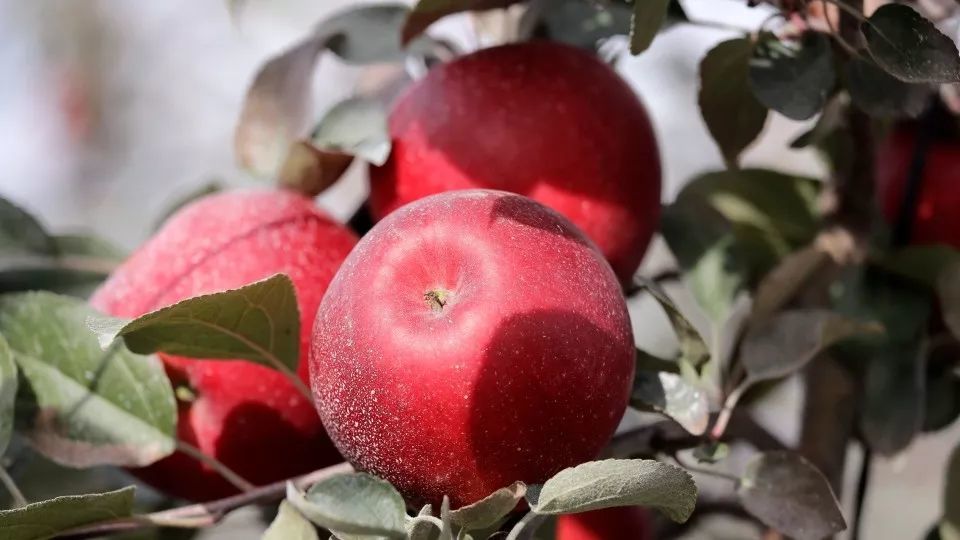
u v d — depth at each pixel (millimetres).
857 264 701
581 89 639
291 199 662
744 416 683
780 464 612
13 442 668
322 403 568
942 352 712
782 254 743
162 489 663
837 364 701
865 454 700
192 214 658
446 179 634
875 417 685
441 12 639
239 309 595
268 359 617
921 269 697
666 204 732
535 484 555
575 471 533
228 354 614
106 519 594
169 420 635
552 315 548
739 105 652
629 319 570
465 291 552
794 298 706
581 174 631
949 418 717
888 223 731
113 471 731
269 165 704
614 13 706
